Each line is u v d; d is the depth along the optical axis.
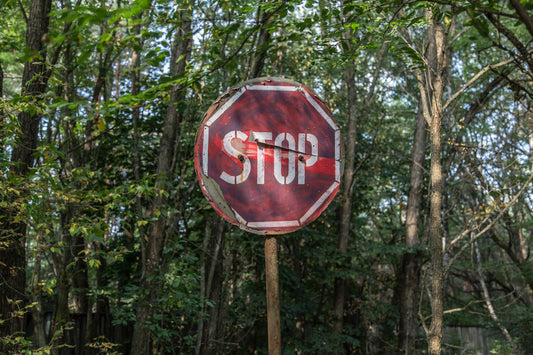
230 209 3.29
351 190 16.33
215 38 5.00
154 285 9.66
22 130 6.93
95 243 11.74
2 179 5.72
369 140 17.98
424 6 5.36
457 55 17.83
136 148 10.16
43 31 7.07
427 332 7.10
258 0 5.51
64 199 6.35
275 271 3.24
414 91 16.78
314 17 5.09
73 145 10.47
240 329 13.90
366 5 5.02
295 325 16.17
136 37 3.52
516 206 17.98
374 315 16.92
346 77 16.61
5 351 6.43
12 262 6.64
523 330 18.12
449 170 14.98
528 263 19.22
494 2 3.47
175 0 5.29
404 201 17.83
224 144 3.36
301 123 3.45
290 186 3.37
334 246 16.00
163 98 4.13
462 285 24.78
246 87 3.45
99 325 11.46
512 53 3.52
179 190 11.49
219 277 12.16
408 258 15.40
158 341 10.40
